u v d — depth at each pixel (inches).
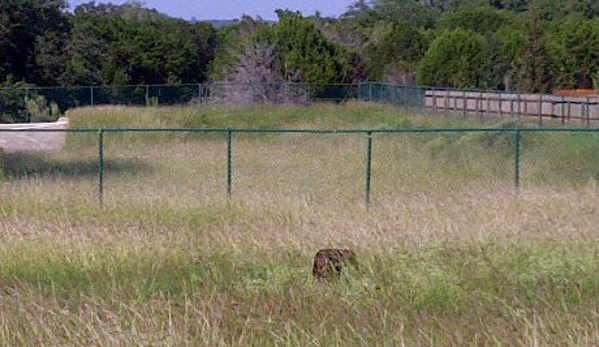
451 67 2351.1
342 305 463.8
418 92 2074.3
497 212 713.6
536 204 751.1
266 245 607.5
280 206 779.4
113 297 477.4
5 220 714.8
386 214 725.3
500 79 2310.5
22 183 889.5
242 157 1234.6
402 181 956.6
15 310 450.3
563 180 923.4
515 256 556.7
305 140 1380.4
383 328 416.5
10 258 584.4
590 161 1018.1
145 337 390.9
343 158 1166.3
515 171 856.9
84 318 428.5
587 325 408.5
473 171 1005.8
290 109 2074.3
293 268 534.6
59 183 908.0
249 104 2297.0
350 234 625.6
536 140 1105.4
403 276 511.2
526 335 391.9
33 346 398.9
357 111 2042.3
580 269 530.0
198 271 554.6
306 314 443.5
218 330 407.5
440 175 992.2
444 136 1200.8
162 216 746.2
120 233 655.8
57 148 1464.1
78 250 596.7
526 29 2281.0
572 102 1563.7
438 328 423.8
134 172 1096.2
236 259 573.9
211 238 639.8
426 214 713.6
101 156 824.9
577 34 2226.9
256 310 448.8
